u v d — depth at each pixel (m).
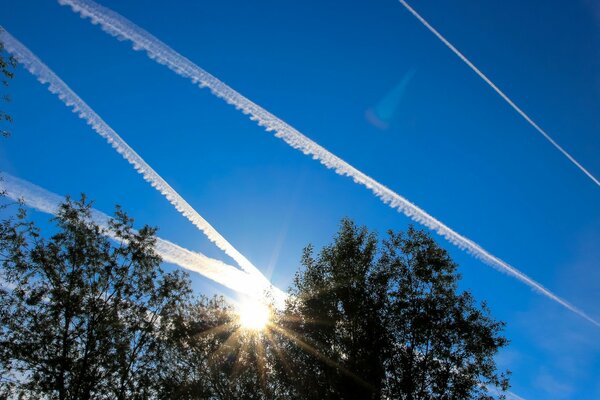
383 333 23.95
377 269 26.05
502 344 23.41
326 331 24.47
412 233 26.22
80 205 28.27
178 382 26.03
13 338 24.53
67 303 25.78
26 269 25.70
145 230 29.83
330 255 27.03
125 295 28.02
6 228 24.77
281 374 23.83
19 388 24.27
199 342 25.86
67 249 27.06
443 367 23.23
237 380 24.48
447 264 25.30
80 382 24.80
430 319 24.05
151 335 27.23
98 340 26.22
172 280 28.94
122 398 25.94
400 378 23.28
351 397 22.38
